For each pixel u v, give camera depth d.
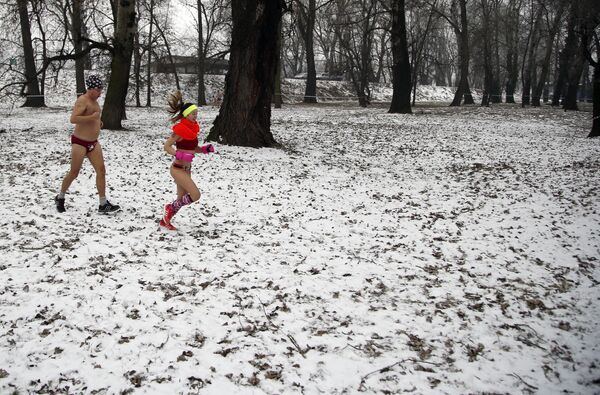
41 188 8.59
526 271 6.18
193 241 6.56
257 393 3.48
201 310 4.64
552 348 4.38
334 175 11.80
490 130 21.52
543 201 9.74
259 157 13.05
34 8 21.27
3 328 4.09
